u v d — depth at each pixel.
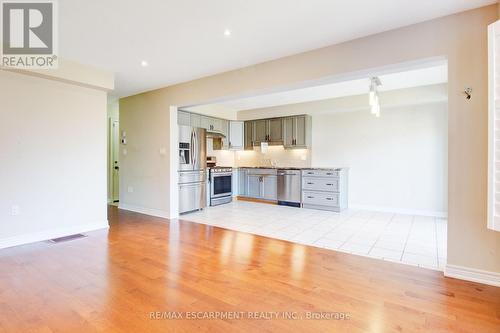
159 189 5.05
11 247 3.26
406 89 4.87
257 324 1.77
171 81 4.50
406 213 5.35
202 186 5.66
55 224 3.68
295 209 5.81
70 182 3.84
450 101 2.45
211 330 1.70
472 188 2.37
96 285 2.29
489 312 1.90
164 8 2.34
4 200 3.24
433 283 2.34
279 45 3.10
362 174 5.86
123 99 5.68
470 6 2.32
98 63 3.65
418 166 5.25
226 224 4.45
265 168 6.73
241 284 2.32
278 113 6.68
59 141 3.72
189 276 2.47
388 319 1.82
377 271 2.60
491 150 2.03
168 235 3.80
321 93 5.29
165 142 4.93
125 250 3.17
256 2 2.26
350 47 2.98
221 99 4.29
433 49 2.53
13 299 2.06
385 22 2.59
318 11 2.40
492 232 2.30
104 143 4.23
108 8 2.34
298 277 2.46
